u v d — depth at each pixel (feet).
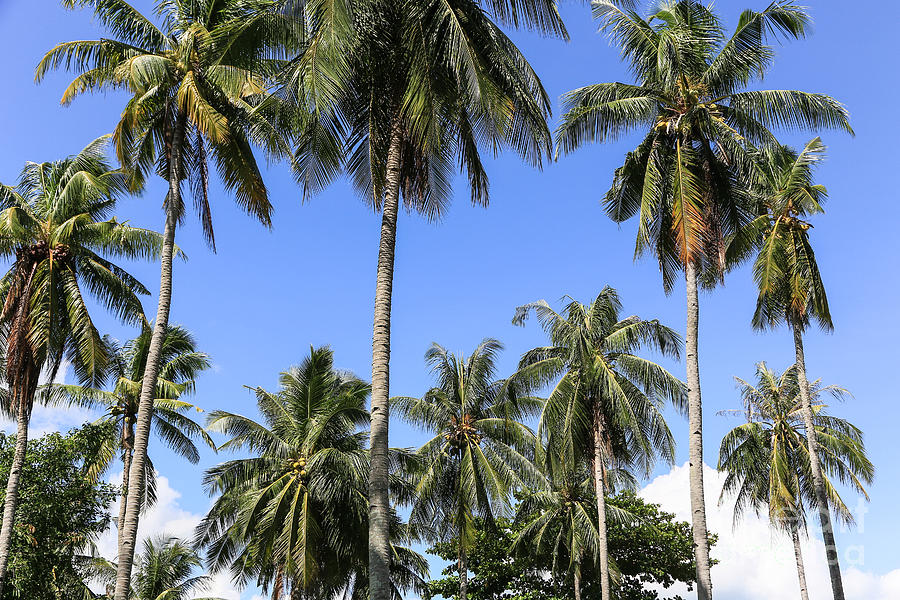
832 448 131.44
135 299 90.79
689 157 72.28
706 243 73.97
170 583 146.30
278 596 102.12
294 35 53.52
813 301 91.66
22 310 84.48
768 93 73.67
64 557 101.65
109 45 73.10
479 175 56.24
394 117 54.60
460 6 52.80
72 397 115.96
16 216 85.92
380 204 56.90
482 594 146.61
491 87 50.16
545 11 52.85
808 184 90.99
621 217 82.17
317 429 108.68
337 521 105.60
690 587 146.82
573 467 107.45
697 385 70.28
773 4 71.41
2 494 95.61
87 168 93.25
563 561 143.23
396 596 124.98
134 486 67.15
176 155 72.79
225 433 114.32
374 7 52.24
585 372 109.09
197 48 72.13
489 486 119.03
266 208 75.31
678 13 77.41
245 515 104.12
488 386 126.72
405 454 116.67
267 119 72.33
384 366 50.72
